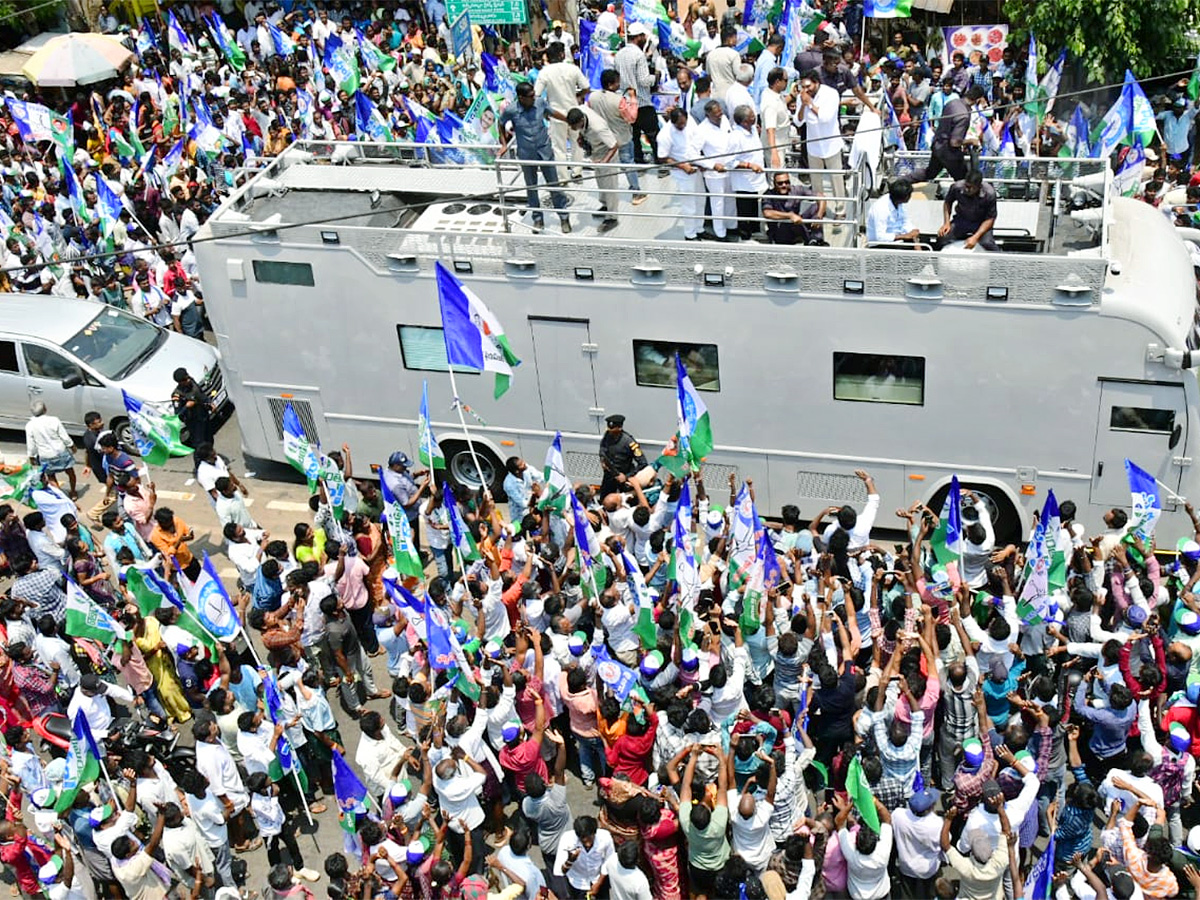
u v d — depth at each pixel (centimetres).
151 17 4703
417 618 1916
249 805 1753
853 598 1858
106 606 2230
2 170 3612
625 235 2353
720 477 2383
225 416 2981
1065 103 3391
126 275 3181
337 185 2544
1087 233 2158
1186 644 1734
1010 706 1792
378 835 1579
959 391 2155
